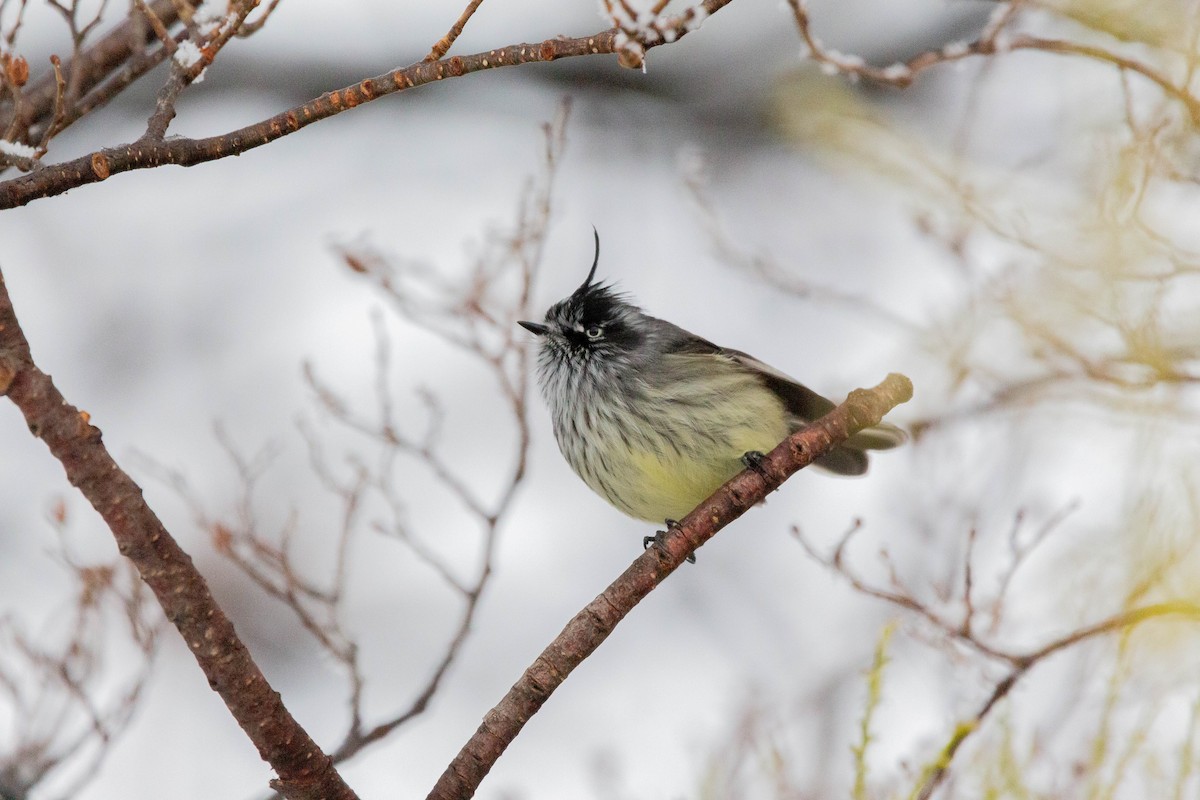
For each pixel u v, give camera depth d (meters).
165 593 6.89
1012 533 10.20
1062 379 11.02
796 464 8.66
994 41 9.86
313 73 20.44
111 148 7.66
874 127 11.07
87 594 11.27
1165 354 10.01
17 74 8.14
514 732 7.68
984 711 8.89
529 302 12.43
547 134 13.13
